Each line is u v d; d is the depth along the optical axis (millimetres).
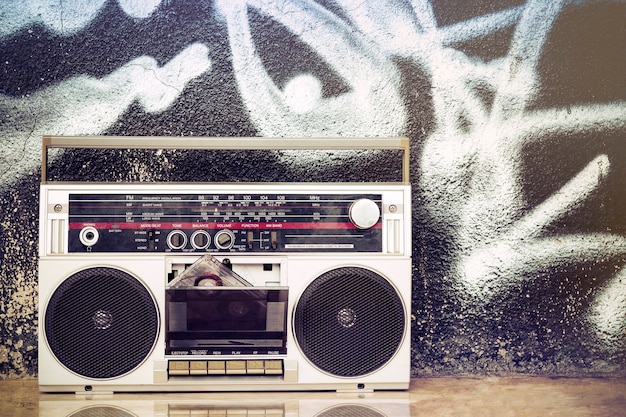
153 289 1323
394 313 1352
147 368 1328
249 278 1354
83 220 1324
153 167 1613
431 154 1649
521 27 1663
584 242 1663
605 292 1663
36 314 1588
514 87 1659
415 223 1645
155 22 1616
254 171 1625
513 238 1653
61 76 1604
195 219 1336
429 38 1651
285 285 1335
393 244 1354
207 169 1623
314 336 1342
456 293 1648
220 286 1316
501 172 1654
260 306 1329
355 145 1413
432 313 1646
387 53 1647
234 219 1339
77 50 1604
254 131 1629
